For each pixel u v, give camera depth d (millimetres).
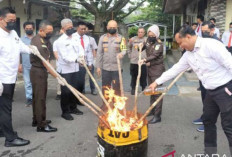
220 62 2652
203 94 4289
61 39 4492
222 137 3914
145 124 2947
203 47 2689
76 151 3531
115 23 4832
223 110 2795
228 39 7051
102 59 5059
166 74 3191
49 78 8477
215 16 8492
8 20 3275
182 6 15859
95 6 16312
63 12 15484
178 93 6543
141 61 4090
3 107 3502
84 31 5531
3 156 3373
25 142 3686
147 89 3334
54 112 5148
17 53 3545
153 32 4352
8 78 3438
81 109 5316
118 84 5012
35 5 12398
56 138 3939
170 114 5008
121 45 4848
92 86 6398
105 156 2889
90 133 4125
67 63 4559
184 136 3994
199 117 4832
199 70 2834
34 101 4121
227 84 2742
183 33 2705
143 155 2918
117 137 2744
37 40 3871
